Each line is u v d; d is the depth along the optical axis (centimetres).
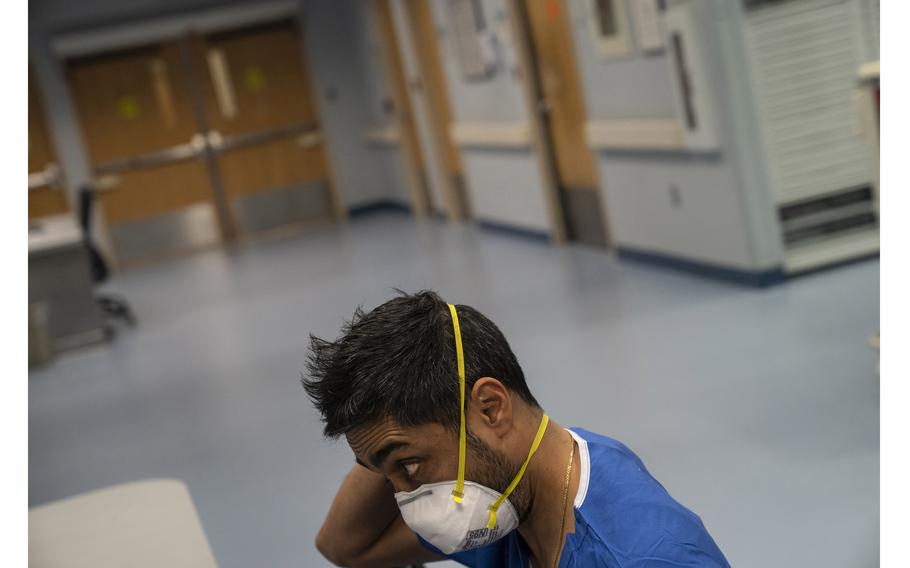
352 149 1296
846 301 476
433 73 1020
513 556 118
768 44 512
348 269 895
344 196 1298
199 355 670
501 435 101
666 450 355
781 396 380
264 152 1272
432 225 1077
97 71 1198
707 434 361
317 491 392
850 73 520
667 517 97
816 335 438
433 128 1040
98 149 1209
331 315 707
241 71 1252
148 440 505
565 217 796
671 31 532
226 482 422
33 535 174
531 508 106
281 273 948
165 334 767
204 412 532
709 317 502
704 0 506
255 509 387
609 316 550
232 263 1079
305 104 1279
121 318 873
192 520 171
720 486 319
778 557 271
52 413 603
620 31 600
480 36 832
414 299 103
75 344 776
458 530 103
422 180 1162
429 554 135
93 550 164
